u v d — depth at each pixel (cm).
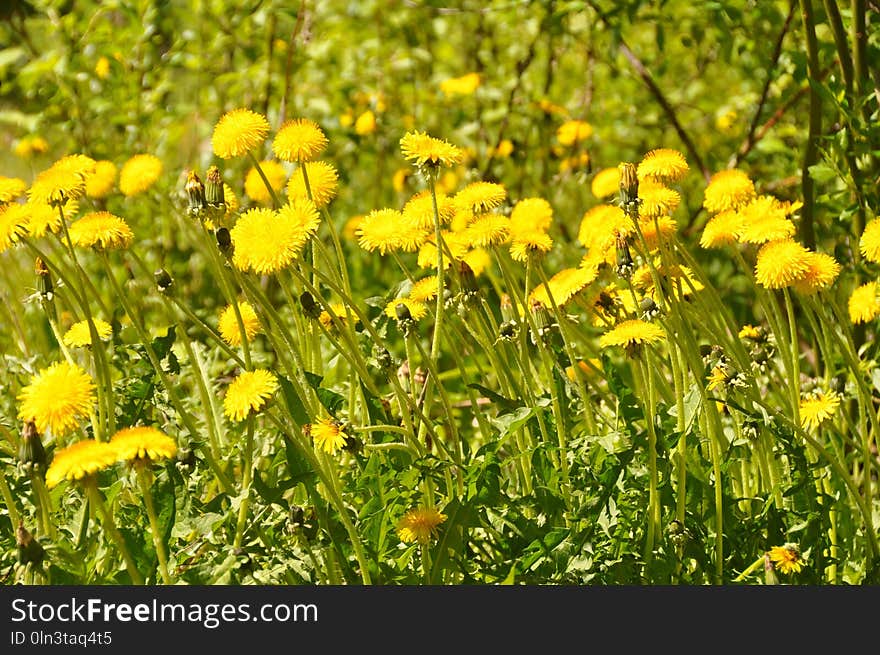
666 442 364
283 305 708
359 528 365
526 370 414
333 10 863
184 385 555
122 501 410
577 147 791
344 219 834
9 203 393
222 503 367
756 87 791
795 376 408
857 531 425
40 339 575
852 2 522
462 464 384
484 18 870
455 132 827
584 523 370
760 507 410
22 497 416
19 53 764
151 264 718
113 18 852
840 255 554
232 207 420
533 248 404
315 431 352
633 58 685
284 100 730
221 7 777
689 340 393
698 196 775
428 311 466
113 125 782
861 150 502
